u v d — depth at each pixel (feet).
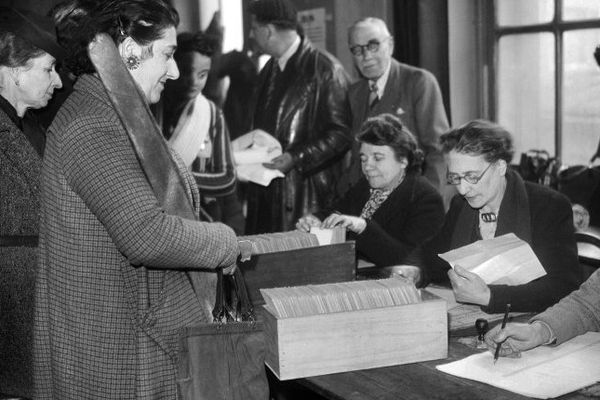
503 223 7.61
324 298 5.59
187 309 5.58
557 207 7.57
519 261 7.08
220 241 5.43
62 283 5.36
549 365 5.49
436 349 5.73
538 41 10.89
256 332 5.51
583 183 10.08
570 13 10.46
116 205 5.02
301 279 7.58
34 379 5.80
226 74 12.25
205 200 12.23
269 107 12.37
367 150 9.92
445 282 8.35
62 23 5.58
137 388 5.35
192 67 11.94
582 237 9.77
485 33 11.46
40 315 5.70
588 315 5.92
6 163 7.35
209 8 12.01
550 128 10.87
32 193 7.31
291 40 12.23
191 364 5.34
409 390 5.17
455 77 11.62
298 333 5.40
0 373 7.63
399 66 11.82
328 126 12.29
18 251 7.32
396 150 9.84
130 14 5.37
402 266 8.23
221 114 12.25
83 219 5.25
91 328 5.33
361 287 5.80
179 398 5.35
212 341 5.39
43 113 8.58
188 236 5.21
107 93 5.23
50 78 7.64
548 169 10.59
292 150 12.35
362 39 11.69
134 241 5.02
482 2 11.40
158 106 11.83
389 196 9.95
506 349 5.67
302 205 12.48
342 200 10.92
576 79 10.46
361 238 9.32
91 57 5.24
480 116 11.69
